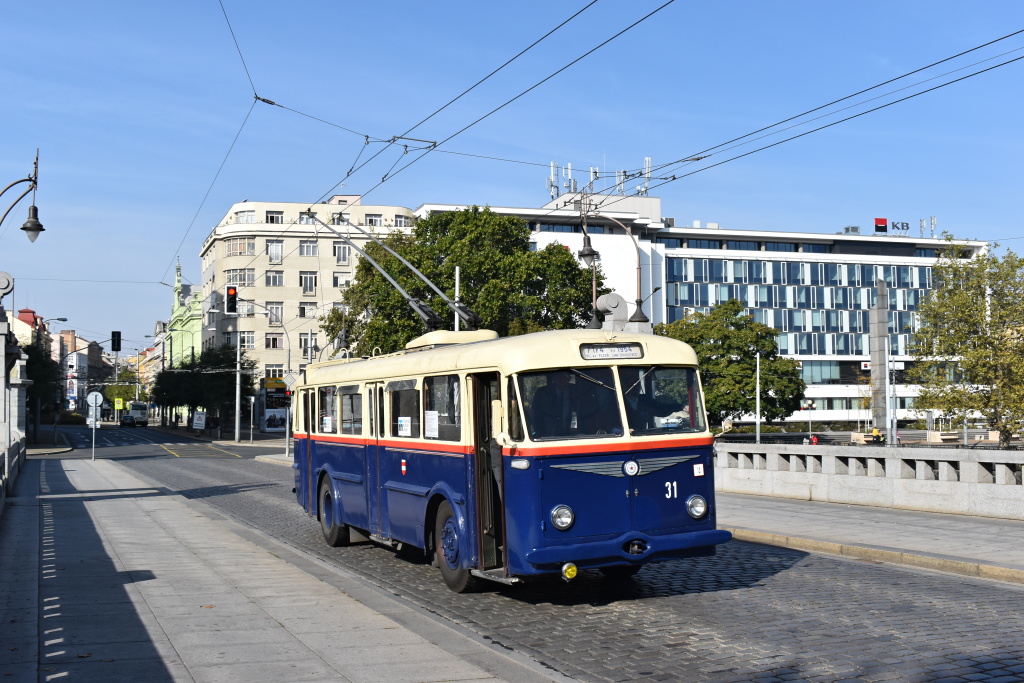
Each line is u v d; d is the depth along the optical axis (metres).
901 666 7.61
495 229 45.16
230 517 20.30
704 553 10.43
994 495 16.81
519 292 44.03
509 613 10.20
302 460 17.52
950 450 17.86
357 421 14.48
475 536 10.61
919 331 36.66
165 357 148.75
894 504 18.92
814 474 21.03
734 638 8.70
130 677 7.30
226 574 12.42
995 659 7.80
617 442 10.09
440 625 9.23
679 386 10.65
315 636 8.75
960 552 13.17
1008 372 34.72
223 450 65.12
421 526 11.98
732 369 57.72
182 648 8.27
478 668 7.58
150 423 147.88
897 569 12.77
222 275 96.31
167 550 14.77
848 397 102.94
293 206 97.75
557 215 93.44
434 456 11.62
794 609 10.01
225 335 95.38
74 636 8.76
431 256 45.22
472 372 10.73
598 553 9.84
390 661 7.81
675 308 99.38
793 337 102.38
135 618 9.58
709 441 10.62
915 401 37.44
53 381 75.38
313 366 17.41
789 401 59.09
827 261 104.06
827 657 7.93
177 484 32.47
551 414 10.02
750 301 101.75
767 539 15.57
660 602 10.59
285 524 19.75
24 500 23.91
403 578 12.77
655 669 7.70
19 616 9.55
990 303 35.38
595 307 29.86
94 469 40.94
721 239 105.25
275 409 94.75
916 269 106.94
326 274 96.56
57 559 13.77
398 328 44.75
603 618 9.80
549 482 9.83
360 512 14.32
